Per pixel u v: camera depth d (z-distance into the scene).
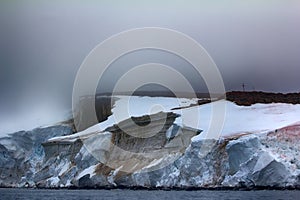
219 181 135.38
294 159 133.50
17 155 186.88
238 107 172.75
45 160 184.12
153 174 145.62
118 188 153.62
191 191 133.00
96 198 120.31
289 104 173.38
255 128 153.50
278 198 107.44
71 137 183.38
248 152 131.38
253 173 129.50
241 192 124.94
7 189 170.25
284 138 140.88
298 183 127.50
